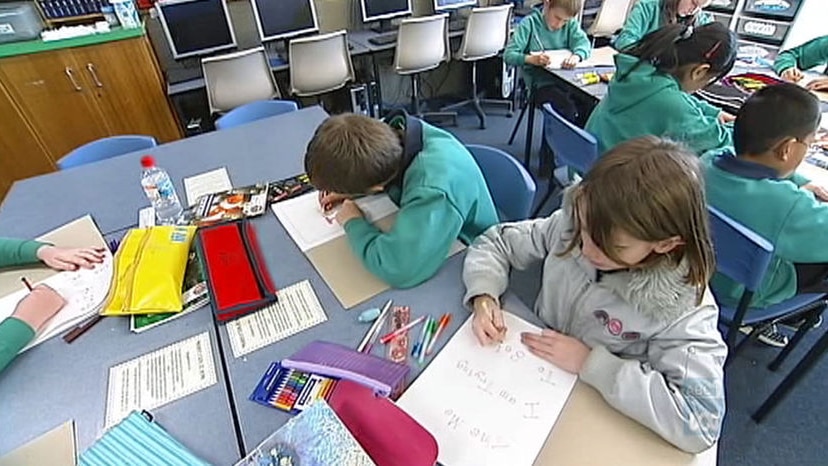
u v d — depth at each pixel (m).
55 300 0.97
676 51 1.64
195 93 3.11
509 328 0.85
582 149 1.80
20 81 2.64
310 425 0.60
